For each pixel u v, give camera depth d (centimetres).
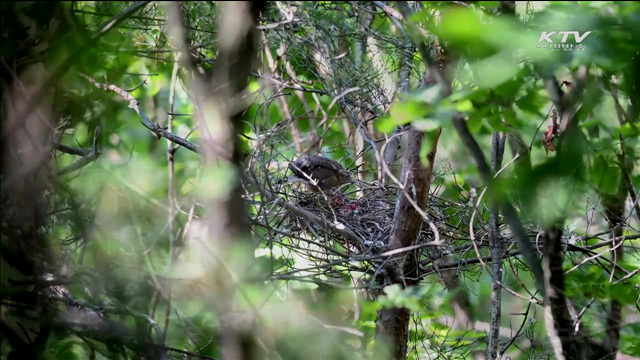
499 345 1004
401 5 665
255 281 680
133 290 726
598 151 627
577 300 812
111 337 736
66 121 750
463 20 540
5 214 658
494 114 653
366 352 749
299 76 1503
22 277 673
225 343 662
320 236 1069
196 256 738
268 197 948
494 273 900
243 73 661
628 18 570
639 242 1212
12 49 645
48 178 696
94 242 767
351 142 1555
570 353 729
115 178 796
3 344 677
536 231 947
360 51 1246
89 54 700
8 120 652
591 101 587
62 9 672
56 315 726
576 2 668
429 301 788
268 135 1006
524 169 579
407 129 1023
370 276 1063
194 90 670
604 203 912
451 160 1205
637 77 596
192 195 888
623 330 848
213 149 656
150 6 921
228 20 654
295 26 1077
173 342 861
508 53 557
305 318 679
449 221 1148
